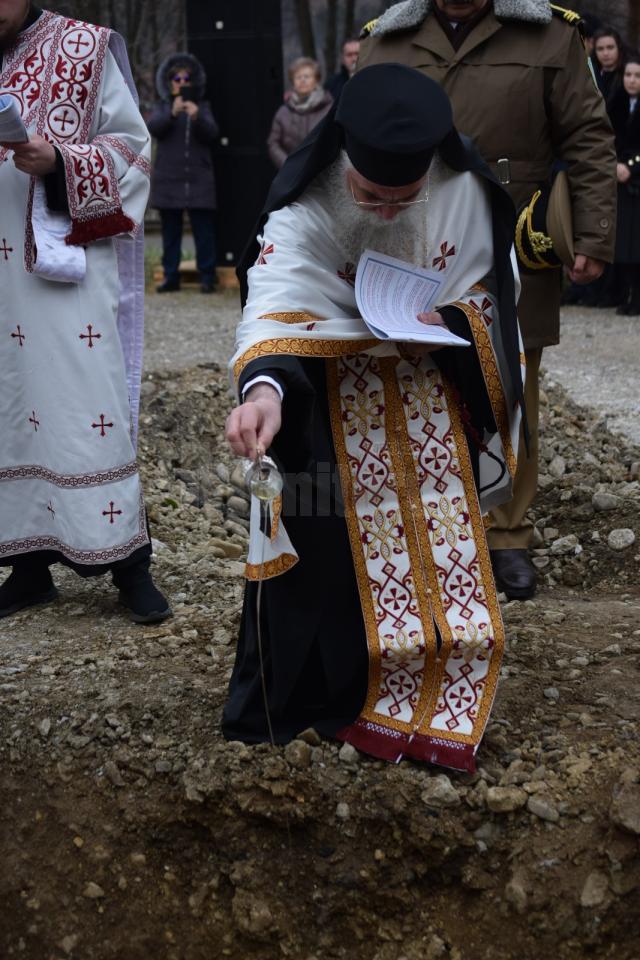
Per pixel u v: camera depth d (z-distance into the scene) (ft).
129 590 13.10
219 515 17.74
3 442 12.75
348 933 9.98
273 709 10.23
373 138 8.68
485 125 13.38
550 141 13.58
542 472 18.02
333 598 9.97
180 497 18.10
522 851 9.71
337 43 70.54
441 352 10.00
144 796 10.45
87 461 12.42
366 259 9.52
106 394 12.42
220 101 36.45
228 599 13.83
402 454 10.00
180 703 11.06
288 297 9.45
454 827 9.84
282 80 36.27
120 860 10.37
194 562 15.26
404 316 9.48
